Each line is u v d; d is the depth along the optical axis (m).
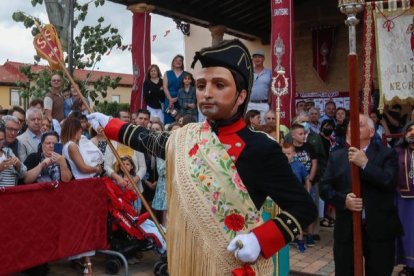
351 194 3.53
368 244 3.87
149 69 9.04
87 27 8.74
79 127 5.59
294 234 2.02
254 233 1.97
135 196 5.66
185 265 2.03
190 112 8.46
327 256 6.39
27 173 5.21
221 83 2.06
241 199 2.01
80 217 5.29
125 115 7.42
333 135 8.31
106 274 5.64
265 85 8.70
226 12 12.62
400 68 5.98
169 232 2.12
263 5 12.80
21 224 4.78
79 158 5.44
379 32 6.04
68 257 5.34
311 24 13.85
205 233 2.01
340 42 13.46
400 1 5.88
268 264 2.11
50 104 7.62
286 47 7.41
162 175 6.58
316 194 7.16
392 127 8.55
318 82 13.81
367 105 6.18
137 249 5.89
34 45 3.28
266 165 2.04
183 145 2.16
